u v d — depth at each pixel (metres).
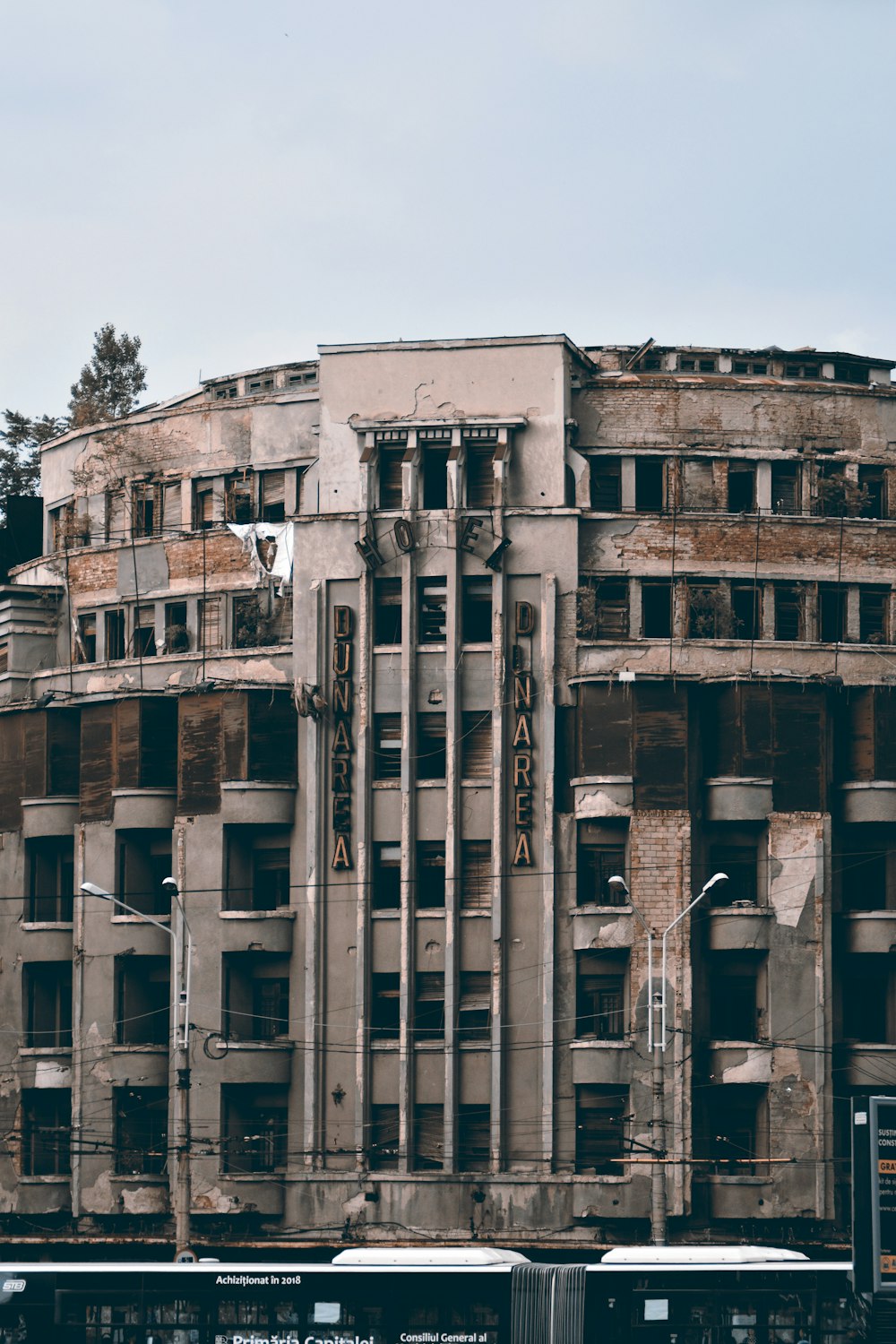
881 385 79.00
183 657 77.44
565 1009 71.38
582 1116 71.00
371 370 75.81
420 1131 71.50
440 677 73.69
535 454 74.75
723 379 77.00
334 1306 44.91
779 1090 70.31
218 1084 72.56
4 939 78.81
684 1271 44.78
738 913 71.00
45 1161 77.06
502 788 72.56
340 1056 72.25
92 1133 74.56
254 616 77.56
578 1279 44.72
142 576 80.31
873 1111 44.72
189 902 74.31
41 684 80.75
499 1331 44.56
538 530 74.00
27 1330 45.69
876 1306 44.00
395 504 75.25
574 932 71.31
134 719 76.25
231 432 79.62
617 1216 69.12
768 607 75.00
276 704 74.75
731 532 75.19
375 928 72.69
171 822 76.00
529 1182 69.75
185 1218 56.94
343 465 75.62
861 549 75.94
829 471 77.12
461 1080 71.38
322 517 74.94
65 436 84.38
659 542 74.88
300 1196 71.25
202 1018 73.38
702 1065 70.81
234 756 74.31
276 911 73.31
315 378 80.81
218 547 78.81
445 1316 44.69
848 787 73.19
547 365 75.06
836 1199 70.81
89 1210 74.06
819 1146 70.25
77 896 76.44
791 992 71.00
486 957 72.12
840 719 74.19
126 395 101.19
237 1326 45.09
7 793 79.75
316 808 73.38
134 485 81.69
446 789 72.88
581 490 75.12
